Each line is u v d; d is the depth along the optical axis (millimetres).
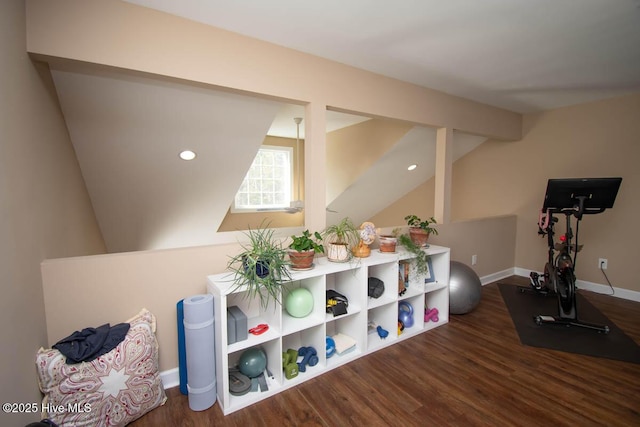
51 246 1736
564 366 2197
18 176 1329
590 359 2287
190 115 2471
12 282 1232
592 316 3039
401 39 2137
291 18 1874
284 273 1961
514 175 4379
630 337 2604
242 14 1826
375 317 2732
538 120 4125
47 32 1520
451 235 3520
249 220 5227
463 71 2723
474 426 1650
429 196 5270
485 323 2898
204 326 1747
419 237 2826
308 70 2344
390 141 3920
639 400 1840
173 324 1952
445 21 1920
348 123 4430
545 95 3439
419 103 3080
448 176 3422
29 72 1511
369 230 2449
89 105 2127
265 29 1995
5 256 1180
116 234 3443
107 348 1564
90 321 1717
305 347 2293
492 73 2775
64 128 2123
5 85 1232
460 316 3057
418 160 4543
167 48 1810
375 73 2732
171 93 2244
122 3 1685
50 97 1838
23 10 1445
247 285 1816
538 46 2258
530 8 1779
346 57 2420
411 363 2248
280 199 5516
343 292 2506
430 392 1927
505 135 4035
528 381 2033
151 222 3457
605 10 1799
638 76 2879
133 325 1729
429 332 2725
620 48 2297
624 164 3504
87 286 1699
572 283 2852
